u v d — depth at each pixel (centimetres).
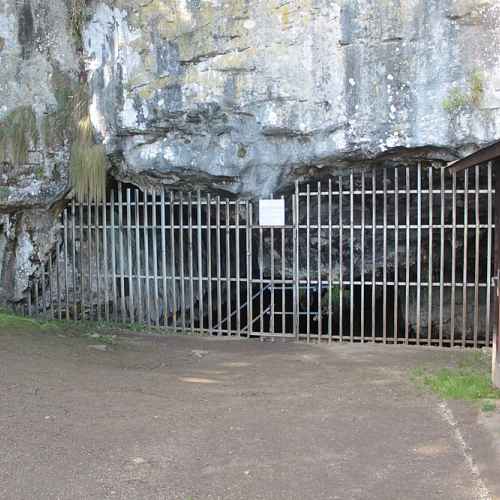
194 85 830
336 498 373
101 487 387
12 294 1010
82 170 931
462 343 820
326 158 823
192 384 646
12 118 930
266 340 895
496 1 722
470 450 440
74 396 561
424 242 997
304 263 1052
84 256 1022
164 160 887
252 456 439
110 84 893
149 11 845
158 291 1036
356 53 772
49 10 929
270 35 796
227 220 907
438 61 746
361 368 711
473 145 755
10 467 405
